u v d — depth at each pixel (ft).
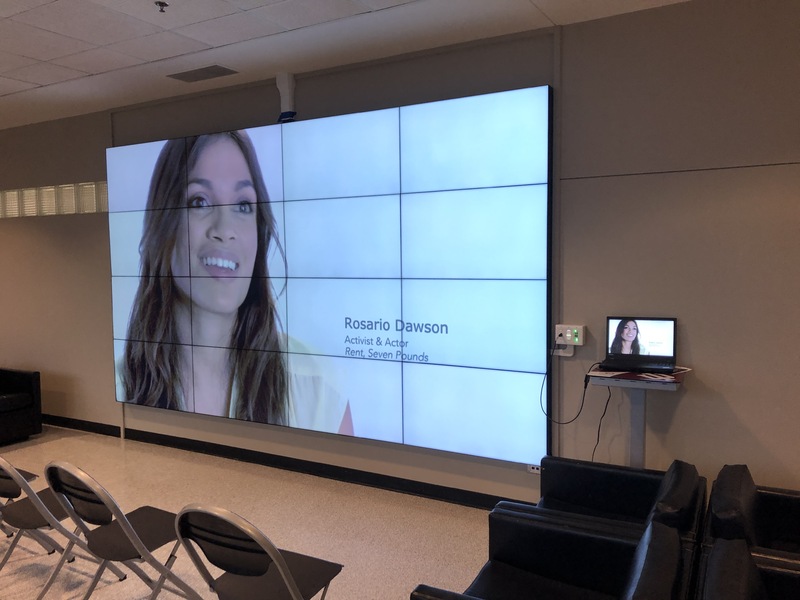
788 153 10.28
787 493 8.89
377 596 9.95
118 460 17.01
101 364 19.57
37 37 12.60
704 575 6.44
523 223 12.23
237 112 16.25
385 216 13.70
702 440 11.20
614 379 10.62
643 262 11.54
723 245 10.85
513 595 7.52
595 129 11.82
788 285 10.39
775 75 10.29
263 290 15.57
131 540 8.02
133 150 17.51
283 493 14.35
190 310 16.85
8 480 9.37
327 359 14.75
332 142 14.24
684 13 10.91
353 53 13.71
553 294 12.39
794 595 6.20
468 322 12.92
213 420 17.33
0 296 21.79
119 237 18.04
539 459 12.40
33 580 10.52
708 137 10.86
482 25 12.10
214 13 11.45
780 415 10.57
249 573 6.98
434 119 12.96
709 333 11.04
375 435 14.24
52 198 20.10
